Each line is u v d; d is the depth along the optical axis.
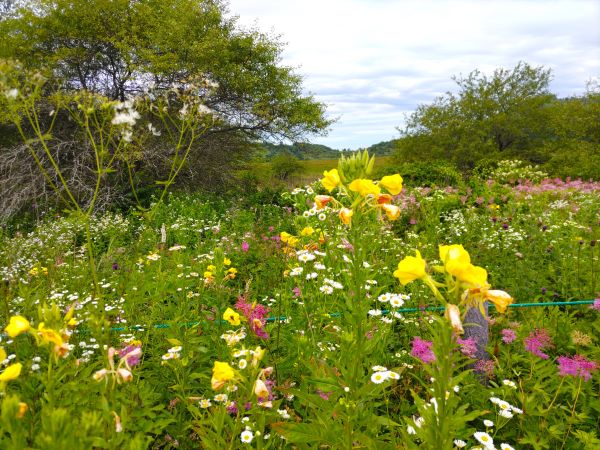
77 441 1.15
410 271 1.41
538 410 2.39
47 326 1.63
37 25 14.56
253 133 18.19
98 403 1.82
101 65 15.73
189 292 3.75
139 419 2.02
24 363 2.17
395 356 2.93
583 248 5.84
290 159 26.09
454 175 15.82
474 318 2.92
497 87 32.81
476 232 7.66
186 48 14.77
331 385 1.94
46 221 11.10
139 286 3.43
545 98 32.72
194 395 2.66
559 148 30.00
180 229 8.47
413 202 9.86
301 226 4.38
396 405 2.61
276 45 17.00
